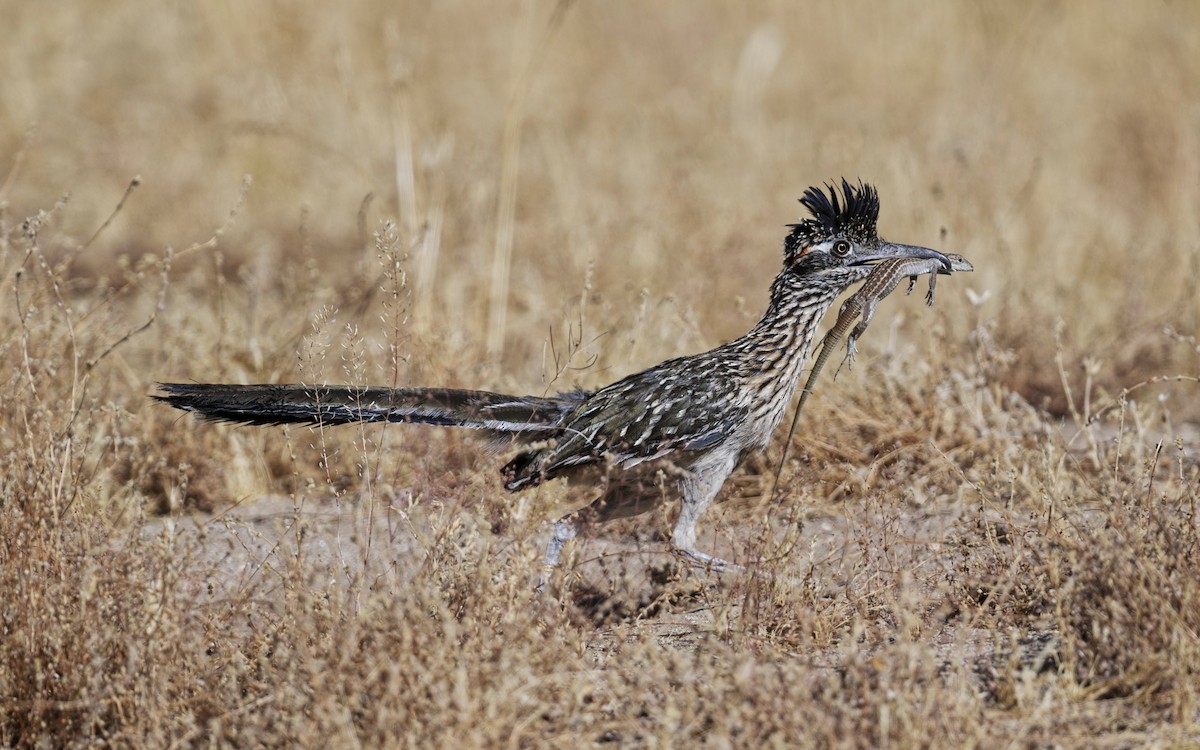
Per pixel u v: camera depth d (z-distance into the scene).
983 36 33.31
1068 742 9.73
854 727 9.52
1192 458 15.88
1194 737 9.82
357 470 14.44
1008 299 19.88
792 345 13.98
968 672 10.55
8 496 11.39
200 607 11.07
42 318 16.11
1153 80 30.19
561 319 19.73
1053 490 12.64
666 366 13.86
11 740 10.17
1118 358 19.56
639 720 10.07
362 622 10.27
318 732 9.37
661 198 24.41
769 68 33.41
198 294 22.88
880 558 12.52
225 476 16.30
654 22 35.94
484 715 9.47
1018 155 26.95
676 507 13.70
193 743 9.72
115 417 13.98
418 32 34.12
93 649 10.23
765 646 11.34
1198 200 25.89
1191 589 10.69
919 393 16.62
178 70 32.22
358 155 26.88
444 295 20.22
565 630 11.05
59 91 31.48
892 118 30.09
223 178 28.39
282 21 33.84
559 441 13.56
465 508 13.08
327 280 22.44
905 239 23.34
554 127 29.94
